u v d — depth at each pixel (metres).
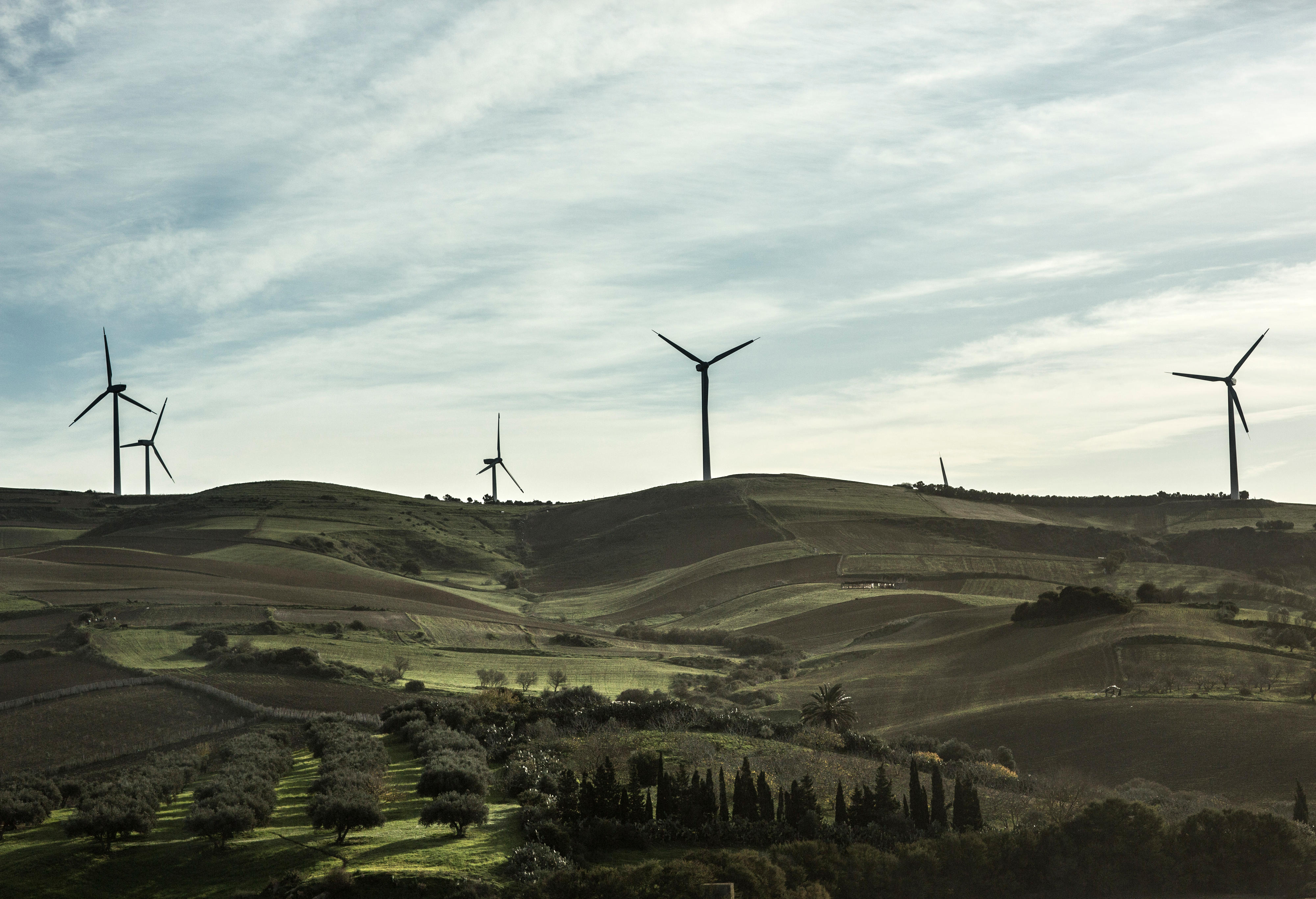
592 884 45.62
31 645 120.12
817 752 78.50
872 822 56.78
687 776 62.16
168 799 61.78
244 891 46.19
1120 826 55.72
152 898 46.69
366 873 46.28
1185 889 54.41
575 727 82.00
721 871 47.50
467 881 45.62
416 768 70.19
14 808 56.72
